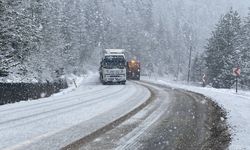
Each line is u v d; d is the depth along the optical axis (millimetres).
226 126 11945
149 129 11852
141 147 9273
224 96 25578
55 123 12961
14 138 10219
